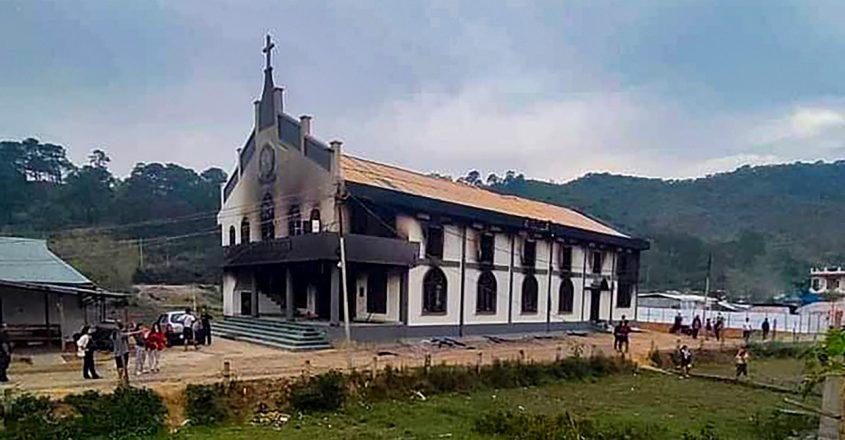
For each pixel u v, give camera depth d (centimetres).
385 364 2512
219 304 6062
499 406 2208
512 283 3938
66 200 8512
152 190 10175
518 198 5072
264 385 2059
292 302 3406
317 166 3403
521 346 3481
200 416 1861
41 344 2686
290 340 2980
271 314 3828
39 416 1639
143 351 2216
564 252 4384
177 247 7988
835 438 1295
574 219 4994
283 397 2053
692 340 4372
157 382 1986
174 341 2978
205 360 2533
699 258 10612
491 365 2659
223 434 1745
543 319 4166
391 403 2205
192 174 11194
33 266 2941
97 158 10225
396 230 3322
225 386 1975
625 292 5006
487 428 1853
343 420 1950
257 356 2686
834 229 11138
